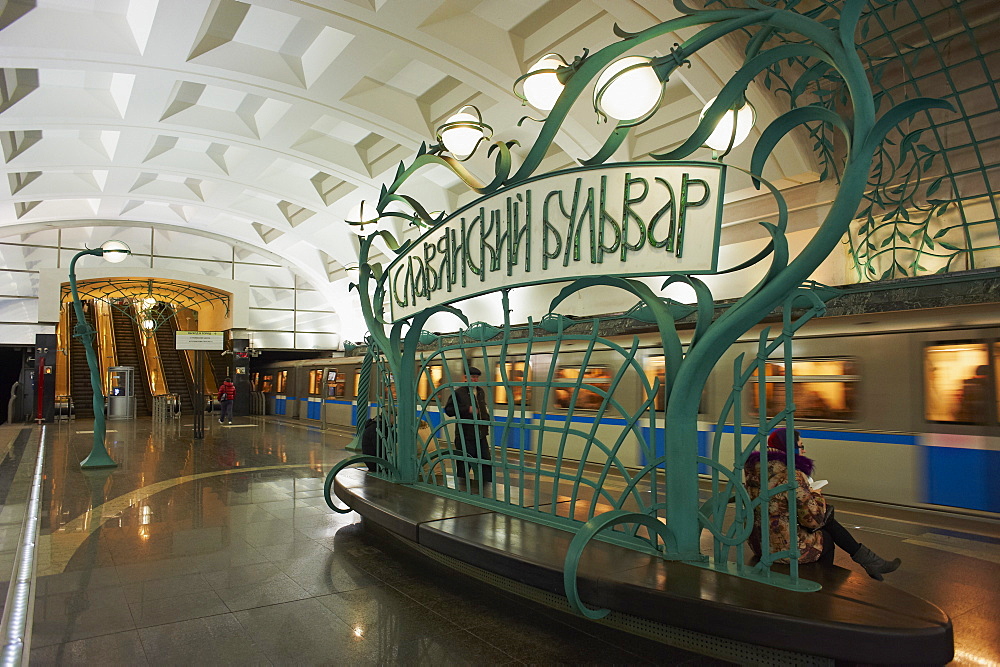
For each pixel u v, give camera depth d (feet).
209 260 104.94
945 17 30.53
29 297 89.61
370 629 13.08
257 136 66.49
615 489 29.58
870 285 26.37
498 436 43.93
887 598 10.11
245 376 104.37
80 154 70.74
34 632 12.92
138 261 99.91
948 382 23.34
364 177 73.82
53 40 46.09
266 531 21.47
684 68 40.37
